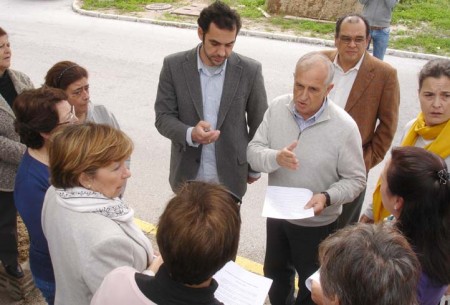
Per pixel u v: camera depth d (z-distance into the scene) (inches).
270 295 127.4
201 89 122.5
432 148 103.7
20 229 147.3
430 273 70.6
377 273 53.3
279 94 280.8
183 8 461.7
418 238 72.2
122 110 261.9
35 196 87.2
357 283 54.0
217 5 110.8
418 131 108.6
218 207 57.8
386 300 52.9
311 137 104.3
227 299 76.6
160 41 380.5
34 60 339.0
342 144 102.6
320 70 96.7
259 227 170.7
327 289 57.9
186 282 56.8
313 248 113.8
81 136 73.9
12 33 398.0
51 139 79.5
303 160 105.4
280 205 101.9
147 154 219.3
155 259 81.2
